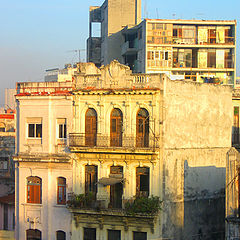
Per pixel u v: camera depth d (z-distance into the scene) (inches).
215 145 1907.0
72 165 1775.3
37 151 1822.1
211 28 2731.3
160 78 1691.7
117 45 2878.9
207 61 2726.4
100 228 1727.4
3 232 1924.2
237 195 1423.5
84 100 1774.1
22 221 1831.9
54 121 1809.8
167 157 1699.1
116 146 1727.4
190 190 1800.0
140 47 2751.0
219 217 1924.2
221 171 1934.1
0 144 2308.1
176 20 2691.9
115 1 2869.1
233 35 2726.4
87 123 1776.6
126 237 1700.3
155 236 1673.2
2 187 2306.8
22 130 1841.8
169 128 1711.4
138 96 1707.7
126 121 1716.3
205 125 1865.2
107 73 1760.6
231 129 1974.7
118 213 1675.7
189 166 1796.3
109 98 1740.9
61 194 1796.3
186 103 1785.2
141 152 1668.3
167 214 1699.1
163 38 2689.5
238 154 1430.9
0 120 3019.2
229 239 1412.4
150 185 1688.0
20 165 1833.2
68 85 1828.2
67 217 1777.8
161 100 1685.5
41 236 1811.0
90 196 1732.3
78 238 1760.6
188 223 1791.3
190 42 2716.5
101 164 1740.9
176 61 2714.1
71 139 1765.5
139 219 1668.3
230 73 2738.7
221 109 1931.6
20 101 1844.2
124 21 2874.0
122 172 1726.1
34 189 1825.8
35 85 1851.6
